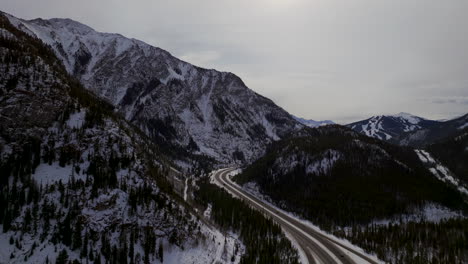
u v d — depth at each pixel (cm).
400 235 7969
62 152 5159
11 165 4488
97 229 4266
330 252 6938
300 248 7062
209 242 5575
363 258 6662
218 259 5209
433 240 7450
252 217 8131
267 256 5784
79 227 4091
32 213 4022
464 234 7638
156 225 4866
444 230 8069
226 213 8056
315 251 6944
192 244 5147
